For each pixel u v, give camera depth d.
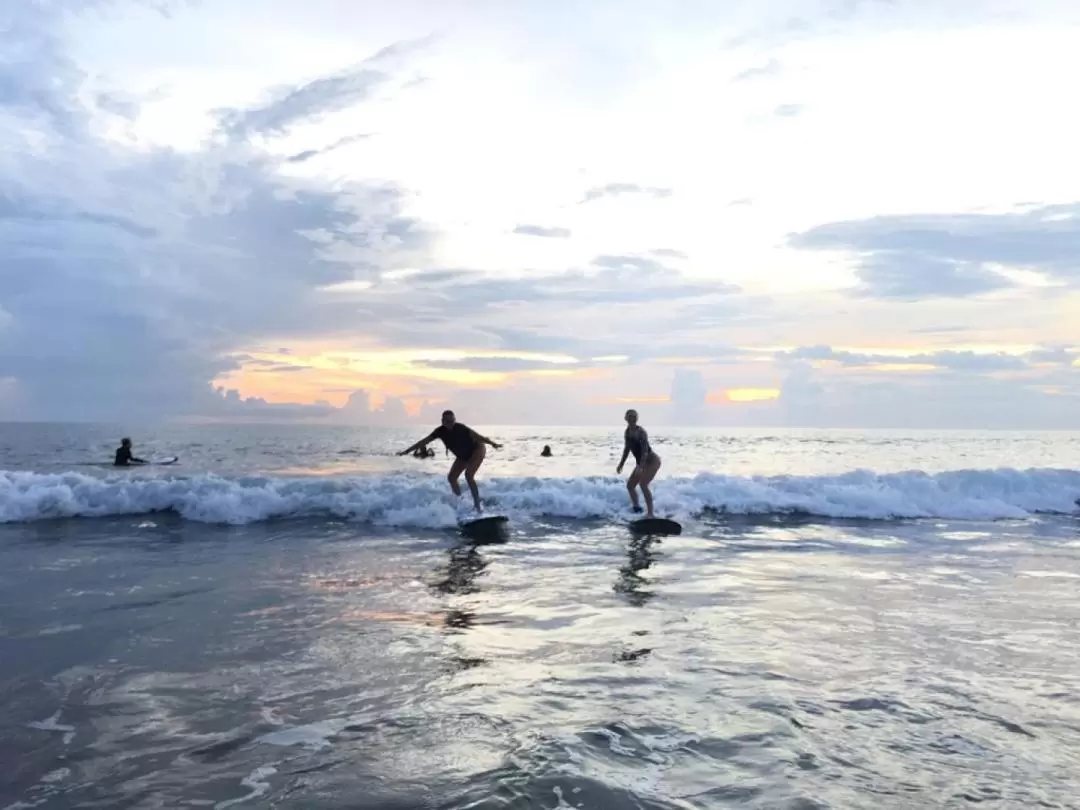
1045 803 3.00
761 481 14.12
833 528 11.35
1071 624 5.98
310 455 33.84
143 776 3.27
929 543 10.03
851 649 5.24
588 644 5.33
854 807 2.94
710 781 3.17
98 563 8.16
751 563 8.55
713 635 5.59
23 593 6.76
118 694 4.30
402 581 7.45
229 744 3.61
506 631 5.67
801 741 3.61
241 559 8.50
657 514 12.34
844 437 90.62
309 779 3.22
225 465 25.80
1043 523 12.02
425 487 12.73
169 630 5.62
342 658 4.98
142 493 11.92
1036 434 121.69
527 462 31.08
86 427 115.50
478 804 2.96
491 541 9.95
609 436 86.19
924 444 59.09
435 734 3.71
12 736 3.71
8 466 23.64
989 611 6.39
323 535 10.23
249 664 4.85
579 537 10.34
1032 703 4.20
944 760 3.41
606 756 3.42
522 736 3.67
